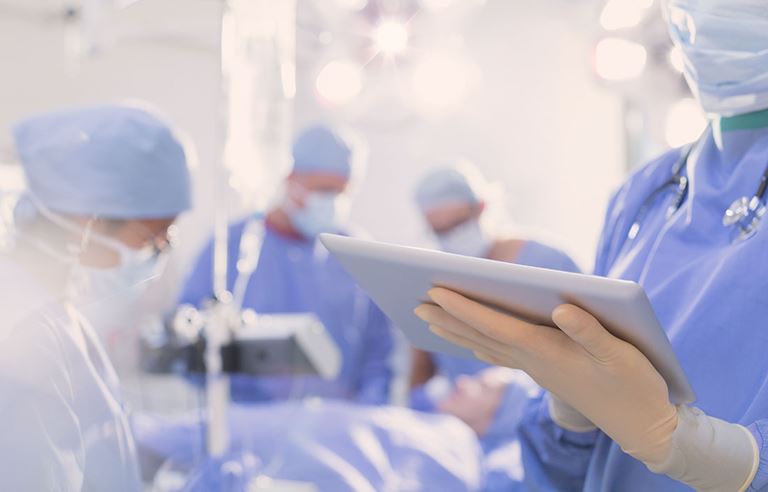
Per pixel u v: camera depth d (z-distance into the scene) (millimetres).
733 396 908
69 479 1018
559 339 830
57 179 1295
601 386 823
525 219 4234
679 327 951
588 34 2732
